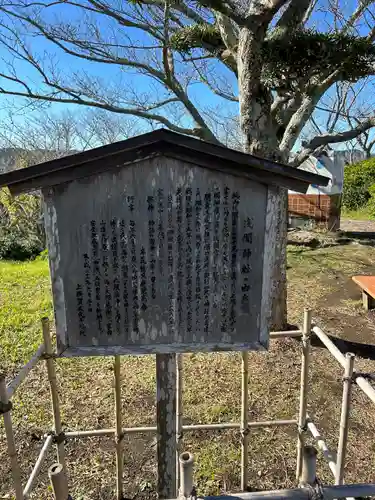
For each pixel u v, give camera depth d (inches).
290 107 169.8
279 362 162.9
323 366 161.5
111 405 137.0
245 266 72.5
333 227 449.7
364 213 635.5
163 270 72.1
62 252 70.7
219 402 137.1
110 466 113.2
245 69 137.9
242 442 103.8
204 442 120.5
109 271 71.7
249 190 69.6
